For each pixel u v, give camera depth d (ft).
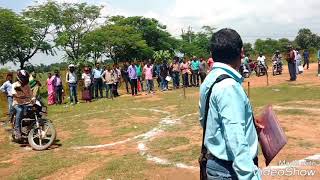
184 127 36.83
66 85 78.89
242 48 10.11
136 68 72.18
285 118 36.78
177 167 25.09
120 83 84.69
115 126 40.29
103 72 69.67
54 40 134.00
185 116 42.65
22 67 121.70
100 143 33.63
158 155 28.09
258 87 64.13
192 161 26.04
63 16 136.87
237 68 10.11
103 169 25.72
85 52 146.82
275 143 10.54
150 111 48.16
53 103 67.72
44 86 89.86
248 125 9.67
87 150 31.65
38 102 34.65
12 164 29.63
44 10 128.57
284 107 42.73
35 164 28.91
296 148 26.84
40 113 34.65
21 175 26.40
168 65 77.20
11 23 114.62
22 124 34.81
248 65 87.45
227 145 9.28
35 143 33.94
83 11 144.05
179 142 31.19
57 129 41.55
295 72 70.69
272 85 65.82
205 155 10.22
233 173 9.64
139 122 41.24
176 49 238.07
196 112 44.65
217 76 9.66
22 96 34.68
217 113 9.57
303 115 37.83
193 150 28.48
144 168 25.27
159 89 77.92
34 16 126.11
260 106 44.62
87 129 40.06
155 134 34.99
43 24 124.98
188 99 57.00
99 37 147.95
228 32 9.96
